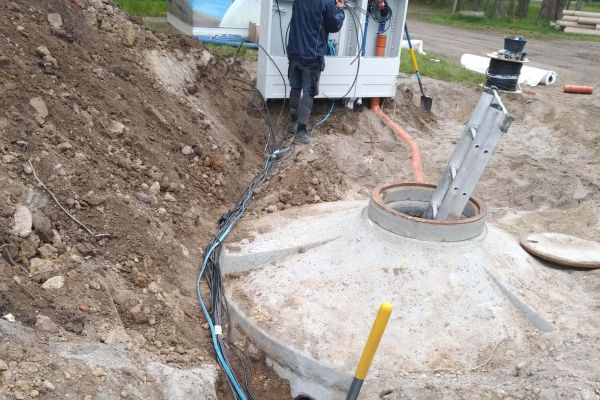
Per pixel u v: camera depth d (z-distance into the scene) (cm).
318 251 486
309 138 735
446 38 1717
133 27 683
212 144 637
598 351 375
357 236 481
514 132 891
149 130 577
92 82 551
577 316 432
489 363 398
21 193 392
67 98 507
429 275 445
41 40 537
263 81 759
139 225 452
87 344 322
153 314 394
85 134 492
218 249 509
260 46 757
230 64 818
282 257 495
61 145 454
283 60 746
